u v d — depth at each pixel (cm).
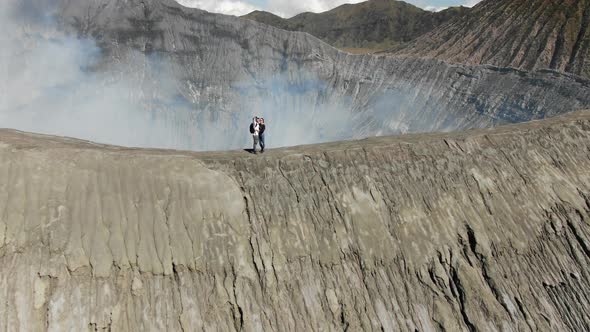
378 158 1948
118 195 1584
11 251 1425
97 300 1441
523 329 1697
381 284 1703
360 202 1819
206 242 1592
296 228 1705
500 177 2081
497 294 1761
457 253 1830
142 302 1478
